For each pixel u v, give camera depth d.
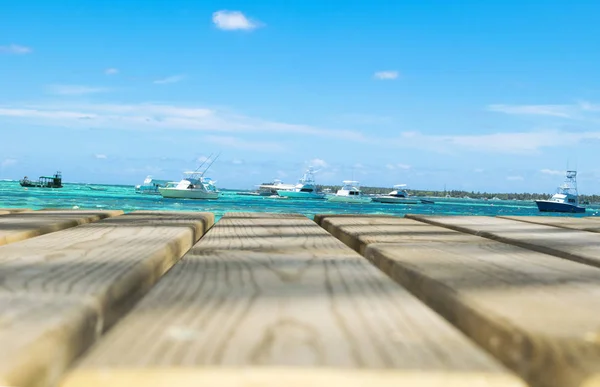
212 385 0.48
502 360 0.66
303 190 110.44
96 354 0.54
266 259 1.26
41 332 0.57
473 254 1.34
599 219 2.94
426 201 134.25
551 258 1.28
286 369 0.50
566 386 0.58
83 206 57.69
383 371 0.50
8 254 1.19
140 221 2.22
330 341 0.60
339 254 1.36
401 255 1.30
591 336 0.61
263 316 0.71
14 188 130.75
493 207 124.75
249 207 72.25
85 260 1.09
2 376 0.45
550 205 85.94
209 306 0.77
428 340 0.61
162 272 1.25
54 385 0.55
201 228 2.23
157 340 0.60
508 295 0.84
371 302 0.81
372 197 111.62
